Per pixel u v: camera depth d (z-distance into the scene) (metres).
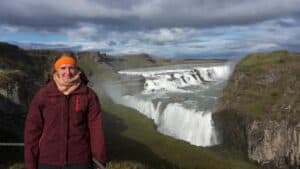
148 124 60.66
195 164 40.47
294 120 50.12
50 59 65.50
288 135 50.09
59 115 6.64
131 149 41.75
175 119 67.06
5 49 58.91
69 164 6.69
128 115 65.38
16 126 32.09
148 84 85.06
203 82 91.31
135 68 108.75
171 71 94.19
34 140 6.72
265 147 51.28
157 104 71.06
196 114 63.97
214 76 94.75
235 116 55.94
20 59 59.53
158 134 51.41
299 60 60.75
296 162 49.31
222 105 60.34
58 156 6.66
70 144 6.67
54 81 6.74
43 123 6.77
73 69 6.67
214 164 42.03
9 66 52.38
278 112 52.22
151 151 42.03
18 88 34.53
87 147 6.79
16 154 21.16
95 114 6.76
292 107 51.75
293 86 54.88
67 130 6.65
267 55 64.75
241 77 61.53
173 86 86.75
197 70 93.44
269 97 55.56
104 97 76.62
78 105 6.65
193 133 63.78
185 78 89.94
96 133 6.73
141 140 46.66
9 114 32.12
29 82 38.56
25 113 34.09
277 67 59.22
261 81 58.44
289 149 49.88
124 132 51.84
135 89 83.50
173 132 66.69
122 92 80.56
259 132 51.94
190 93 80.00
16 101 33.59
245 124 53.75
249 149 52.22
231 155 52.31
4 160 19.80
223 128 57.81
